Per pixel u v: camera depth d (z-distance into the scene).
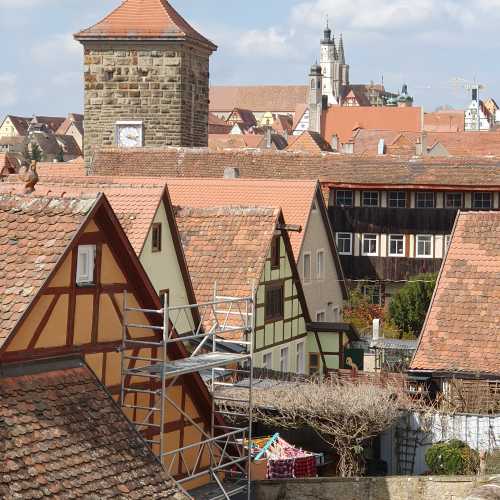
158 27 69.38
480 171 73.44
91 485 20.47
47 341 22.56
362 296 67.31
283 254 48.19
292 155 75.12
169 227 40.75
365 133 131.12
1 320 21.47
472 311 39.09
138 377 25.66
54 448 20.61
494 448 35.94
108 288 24.45
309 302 55.06
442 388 37.78
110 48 70.00
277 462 33.84
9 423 20.33
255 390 37.56
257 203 55.56
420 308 62.53
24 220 23.55
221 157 72.44
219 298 30.91
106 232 24.33
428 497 30.59
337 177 74.06
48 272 22.30
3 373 21.38
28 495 19.19
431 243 73.88
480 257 40.91
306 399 35.94
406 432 36.94
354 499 30.77
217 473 28.33
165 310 24.39
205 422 28.31
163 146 70.94
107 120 70.75
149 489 21.58
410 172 74.00
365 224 74.50
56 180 49.31
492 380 37.09
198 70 72.12
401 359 52.47
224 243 46.34
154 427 26.17
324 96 185.12
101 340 24.28
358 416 35.56
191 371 25.16
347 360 51.69
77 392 22.42
